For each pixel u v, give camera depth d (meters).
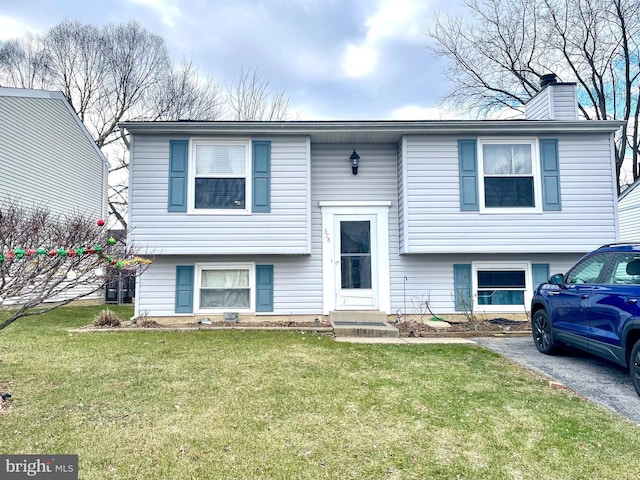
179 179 8.39
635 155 19.92
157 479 2.62
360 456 2.96
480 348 6.39
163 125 8.16
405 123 8.38
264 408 3.79
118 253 5.34
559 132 8.64
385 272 9.05
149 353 5.76
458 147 8.67
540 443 3.19
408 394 4.21
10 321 4.29
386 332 7.39
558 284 5.82
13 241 4.45
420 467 2.82
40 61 22.48
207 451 2.99
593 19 19.05
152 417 3.55
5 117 11.76
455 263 9.02
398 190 9.21
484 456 2.99
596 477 2.73
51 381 4.45
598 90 20.16
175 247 8.30
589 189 8.64
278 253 8.42
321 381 4.59
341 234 9.17
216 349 6.05
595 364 5.50
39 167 13.23
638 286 4.37
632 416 3.77
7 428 3.28
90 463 2.79
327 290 8.97
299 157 8.59
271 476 2.68
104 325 8.15
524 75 21.23
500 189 8.66
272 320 8.75
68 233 5.04
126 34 23.52
